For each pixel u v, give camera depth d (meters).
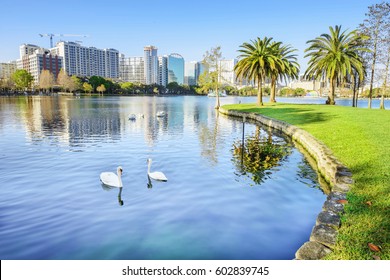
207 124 32.97
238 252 6.27
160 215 8.26
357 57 45.41
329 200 7.66
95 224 7.69
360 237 5.72
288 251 6.32
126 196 9.82
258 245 6.57
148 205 9.01
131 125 31.45
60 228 7.47
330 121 25.09
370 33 46.50
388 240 5.61
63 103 77.19
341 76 47.06
